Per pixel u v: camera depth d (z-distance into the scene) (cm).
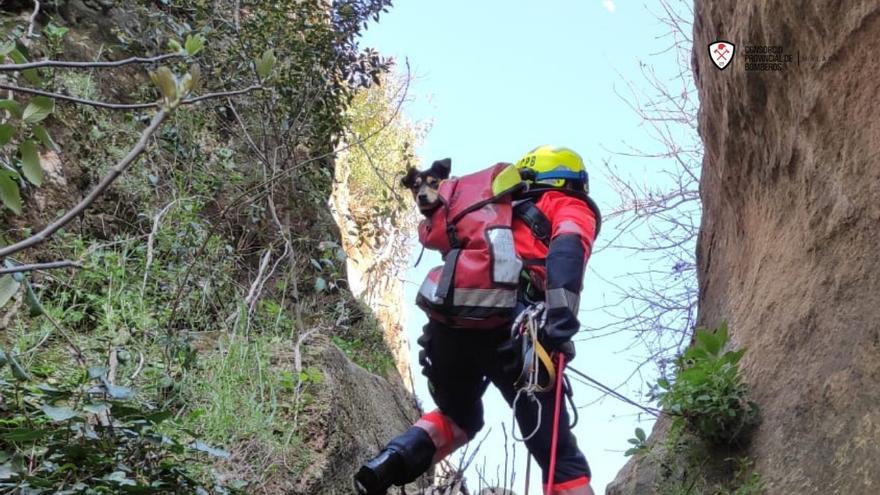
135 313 354
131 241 379
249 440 313
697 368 311
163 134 466
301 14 551
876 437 234
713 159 461
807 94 309
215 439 308
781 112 335
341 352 441
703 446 317
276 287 500
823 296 287
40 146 409
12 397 261
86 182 421
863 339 255
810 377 276
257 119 542
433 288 283
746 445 299
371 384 473
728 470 302
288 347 397
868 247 271
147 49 503
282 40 534
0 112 379
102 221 413
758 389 305
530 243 286
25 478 220
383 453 287
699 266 508
